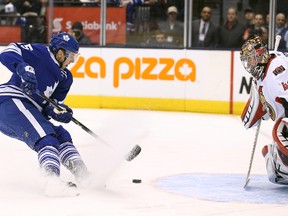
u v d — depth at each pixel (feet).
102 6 58.29
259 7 57.57
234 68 55.06
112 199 24.62
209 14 58.13
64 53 26.02
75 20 60.18
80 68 57.88
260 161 34.76
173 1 58.59
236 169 32.22
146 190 26.53
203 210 23.30
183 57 56.08
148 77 56.80
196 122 50.34
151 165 32.68
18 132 25.50
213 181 28.89
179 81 56.29
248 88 54.95
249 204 24.45
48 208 22.90
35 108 25.85
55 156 24.94
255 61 25.44
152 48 56.54
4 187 26.37
